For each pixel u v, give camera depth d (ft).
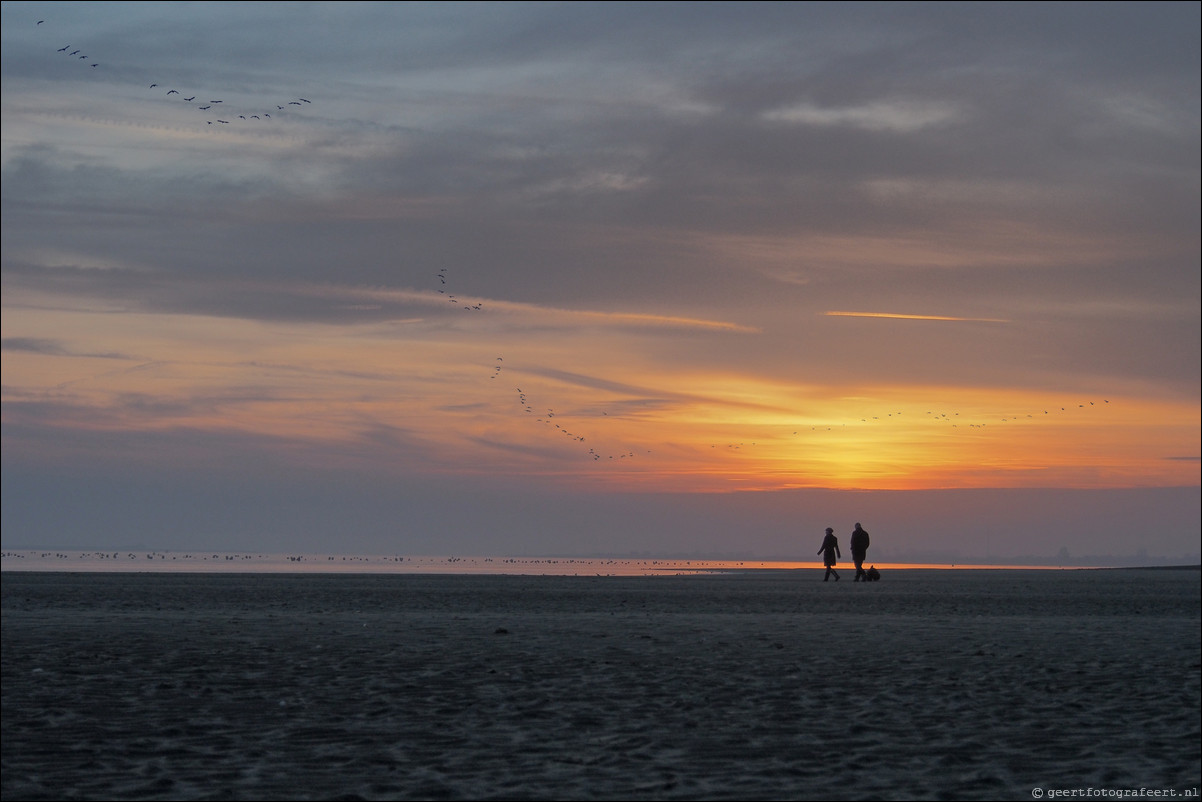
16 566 261.65
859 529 176.76
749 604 108.37
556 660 56.65
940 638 70.64
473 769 32.14
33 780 30.35
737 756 34.12
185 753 33.86
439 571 256.93
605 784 30.55
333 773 31.55
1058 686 48.70
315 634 68.64
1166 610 102.83
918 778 31.63
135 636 65.82
